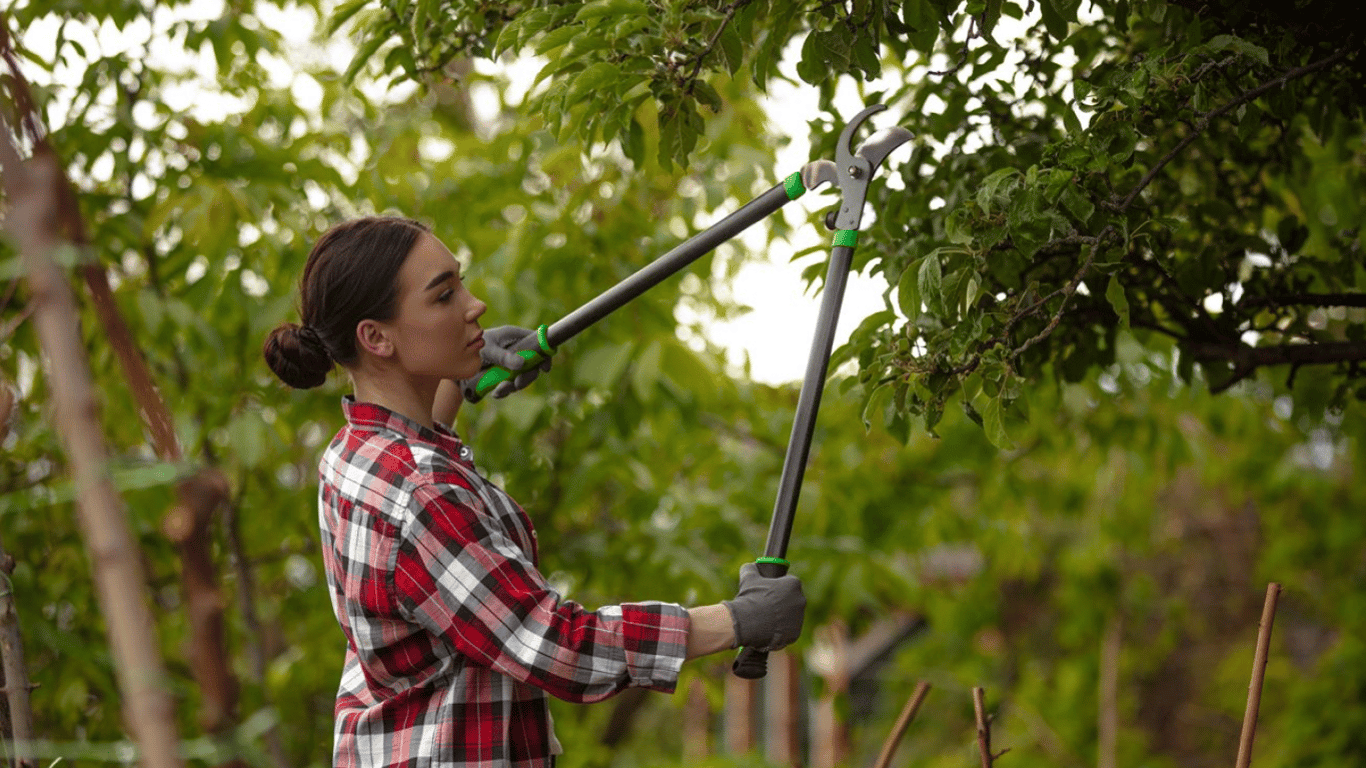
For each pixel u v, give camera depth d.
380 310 2.23
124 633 1.05
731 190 4.84
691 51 2.60
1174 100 2.44
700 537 5.60
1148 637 11.36
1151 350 4.84
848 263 2.30
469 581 2.07
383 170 5.23
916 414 2.67
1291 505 8.62
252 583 5.21
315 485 5.35
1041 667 11.85
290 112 5.15
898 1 2.60
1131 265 2.49
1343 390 3.41
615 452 5.32
